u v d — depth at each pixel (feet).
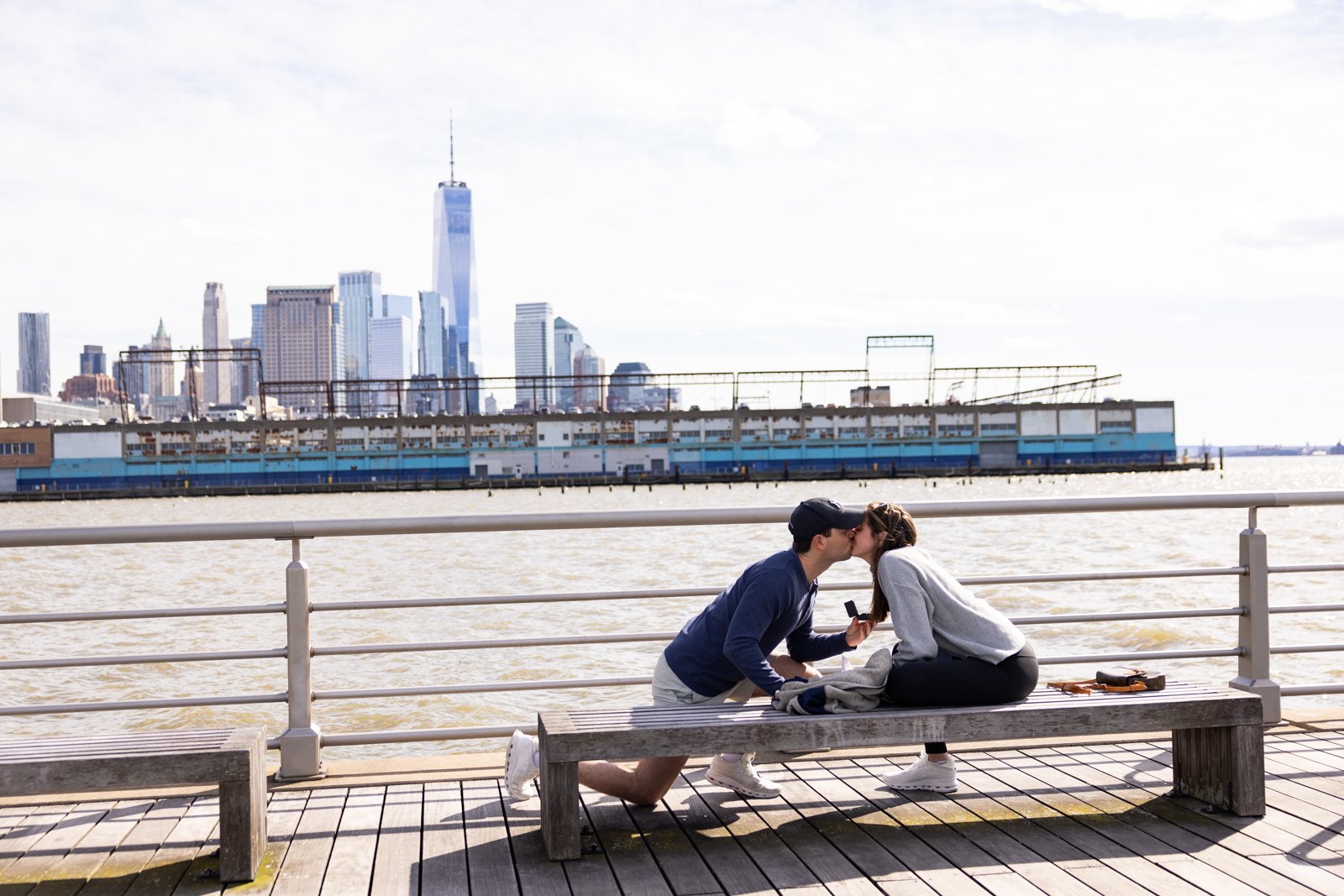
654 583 73.26
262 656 13.57
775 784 13.29
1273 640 43.06
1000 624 11.57
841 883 10.22
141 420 413.80
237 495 360.28
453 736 13.99
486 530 13.53
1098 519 145.18
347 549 110.32
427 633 49.52
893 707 11.52
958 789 12.99
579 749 10.78
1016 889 9.98
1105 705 11.41
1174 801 12.41
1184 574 15.15
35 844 11.56
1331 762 13.87
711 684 12.10
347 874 10.72
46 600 72.64
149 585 79.71
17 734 32.32
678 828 11.87
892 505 12.00
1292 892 9.80
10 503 337.11
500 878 10.56
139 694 37.81
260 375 372.79
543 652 43.09
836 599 53.01
